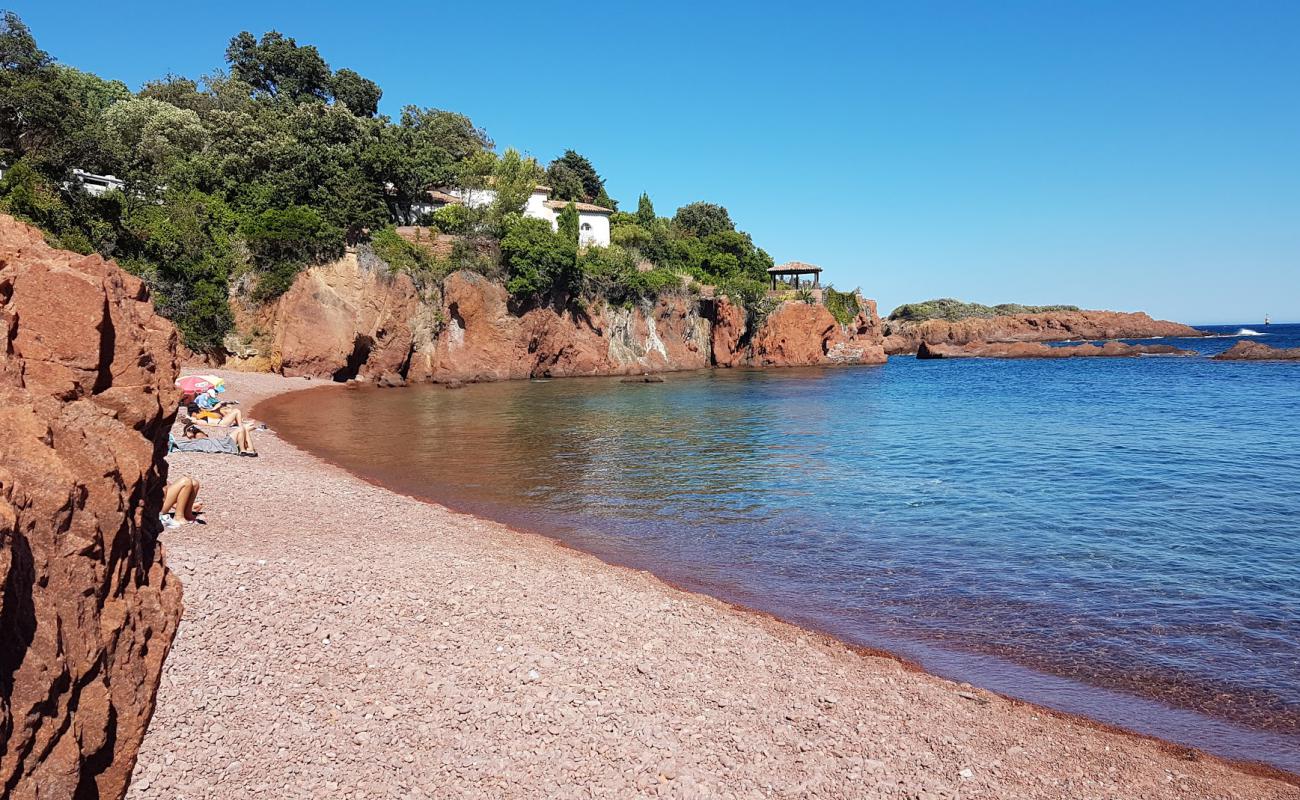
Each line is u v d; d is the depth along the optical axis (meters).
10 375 4.43
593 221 95.50
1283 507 21.50
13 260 5.08
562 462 28.56
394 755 7.61
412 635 10.26
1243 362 90.44
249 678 8.72
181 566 11.66
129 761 4.23
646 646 10.94
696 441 34.25
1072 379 75.12
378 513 18.89
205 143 70.00
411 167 71.62
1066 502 22.36
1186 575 15.65
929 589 14.89
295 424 38.12
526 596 12.51
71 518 3.98
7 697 3.26
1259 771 8.77
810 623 13.12
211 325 59.03
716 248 106.50
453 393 58.50
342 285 64.25
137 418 5.22
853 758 8.46
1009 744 9.16
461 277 70.88
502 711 8.55
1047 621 13.25
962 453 31.31
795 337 98.50
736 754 8.27
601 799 7.25
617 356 85.50
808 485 24.70
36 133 48.72
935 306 182.12
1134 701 10.41
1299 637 12.45
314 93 93.62
